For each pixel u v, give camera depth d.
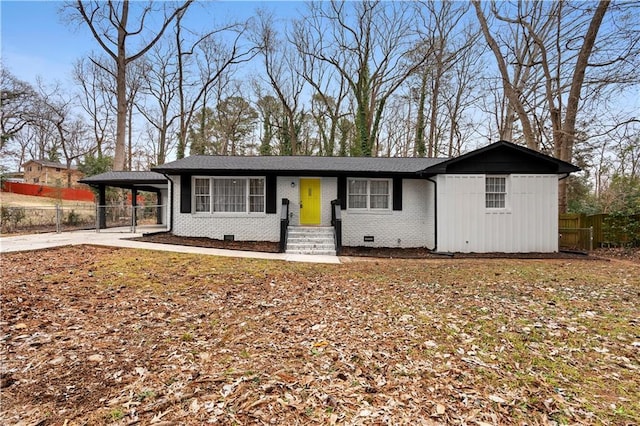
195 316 4.65
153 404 2.58
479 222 11.20
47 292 5.41
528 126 16.11
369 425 2.35
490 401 2.67
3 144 27.53
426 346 3.73
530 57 17.05
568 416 2.48
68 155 37.41
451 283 6.74
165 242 11.02
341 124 29.28
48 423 2.34
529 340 3.90
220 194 12.44
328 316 4.74
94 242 10.19
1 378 2.93
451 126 26.25
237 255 9.51
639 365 3.30
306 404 2.61
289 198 12.48
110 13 19.53
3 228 14.46
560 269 8.31
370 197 12.61
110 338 3.84
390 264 8.99
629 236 12.54
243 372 3.11
